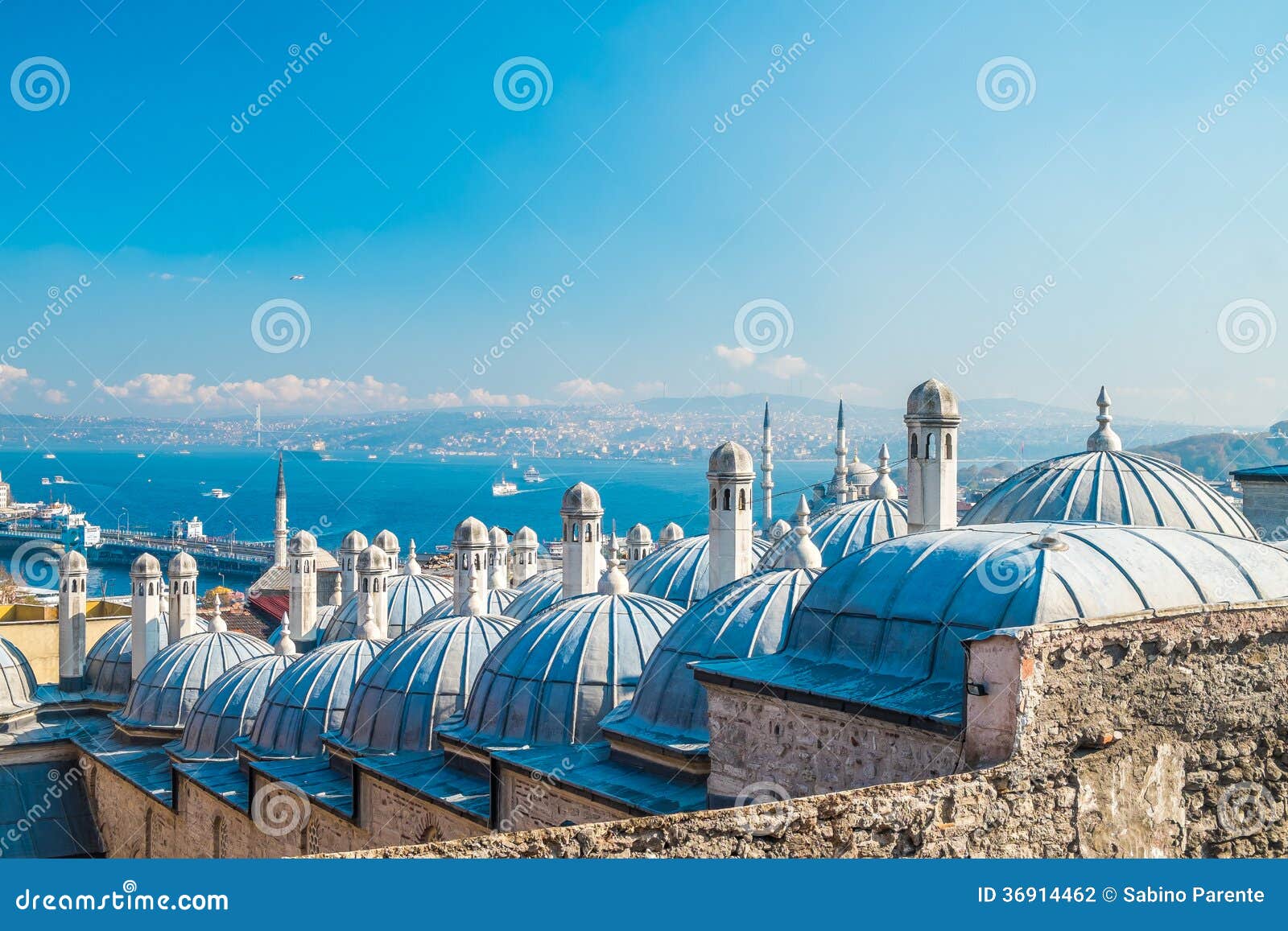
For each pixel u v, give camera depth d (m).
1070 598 16.80
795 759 18.50
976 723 15.66
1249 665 17.22
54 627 59.41
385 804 28.17
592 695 25.84
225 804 33.59
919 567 19.17
